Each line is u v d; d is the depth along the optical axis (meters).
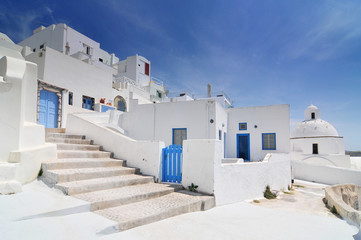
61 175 5.41
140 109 18.22
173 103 17.19
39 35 30.41
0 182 4.60
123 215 4.32
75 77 18.36
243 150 20.17
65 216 3.92
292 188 14.41
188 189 6.95
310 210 7.68
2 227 3.17
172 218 4.85
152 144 7.72
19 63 5.81
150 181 7.25
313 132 31.38
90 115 16.69
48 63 16.33
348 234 4.87
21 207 3.89
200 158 6.84
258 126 19.69
